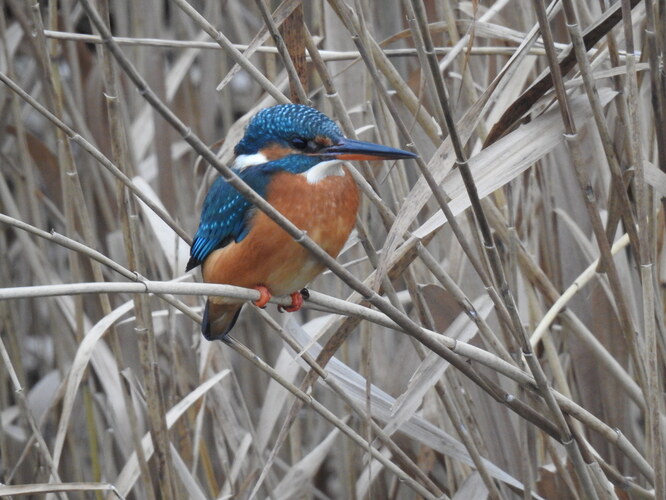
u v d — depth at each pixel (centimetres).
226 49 580
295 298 625
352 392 692
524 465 643
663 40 585
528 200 741
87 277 988
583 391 763
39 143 1010
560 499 727
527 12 776
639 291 770
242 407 858
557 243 795
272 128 605
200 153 422
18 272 1145
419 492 650
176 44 694
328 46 839
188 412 848
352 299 618
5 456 916
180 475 762
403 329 530
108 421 926
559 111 568
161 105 401
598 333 754
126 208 684
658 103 582
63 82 886
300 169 591
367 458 838
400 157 545
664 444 646
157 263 909
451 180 570
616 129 624
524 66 713
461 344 550
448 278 585
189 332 945
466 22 740
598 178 781
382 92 555
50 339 1172
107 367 865
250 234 589
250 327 1022
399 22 920
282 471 998
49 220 1090
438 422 796
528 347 548
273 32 573
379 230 882
